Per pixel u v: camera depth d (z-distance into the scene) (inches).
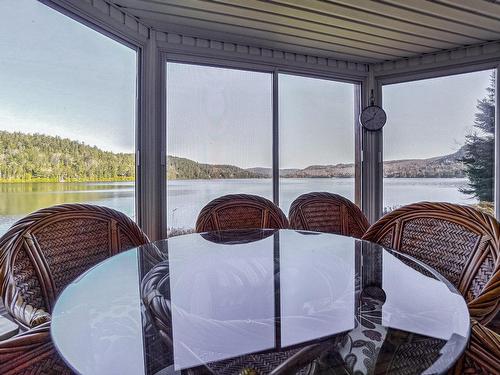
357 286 44.6
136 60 99.7
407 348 29.9
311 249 63.1
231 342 31.7
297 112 130.3
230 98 117.9
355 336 32.4
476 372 28.2
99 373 26.5
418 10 90.0
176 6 87.7
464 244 48.2
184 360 28.9
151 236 101.7
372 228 65.6
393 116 136.6
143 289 42.4
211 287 44.9
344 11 90.2
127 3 86.6
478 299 36.4
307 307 39.0
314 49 120.6
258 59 118.8
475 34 107.3
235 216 84.0
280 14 92.3
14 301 35.7
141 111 100.5
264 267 53.4
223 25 99.3
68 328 31.4
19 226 43.6
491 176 117.9
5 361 24.3
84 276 44.7
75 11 79.6
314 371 27.9
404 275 47.5
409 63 130.5
